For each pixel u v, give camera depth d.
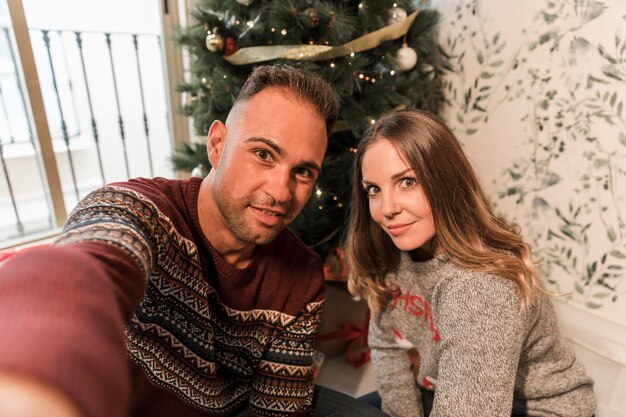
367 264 1.04
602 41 1.25
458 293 0.78
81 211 0.58
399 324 1.04
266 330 0.89
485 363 0.72
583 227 1.41
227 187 0.71
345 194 1.42
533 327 0.83
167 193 0.76
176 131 2.19
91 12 2.19
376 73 1.42
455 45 1.70
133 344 0.75
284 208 0.73
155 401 0.80
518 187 1.59
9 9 1.61
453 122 1.79
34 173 2.52
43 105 1.78
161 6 1.97
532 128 1.49
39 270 0.34
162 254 0.68
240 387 0.95
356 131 1.29
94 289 0.35
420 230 0.86
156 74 2.65
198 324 0.79
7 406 0.24
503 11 1.49
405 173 0.83
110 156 2.88
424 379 1.02
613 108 1.26
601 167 1.32
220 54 1.34
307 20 1.21
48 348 0.27
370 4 1.34
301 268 0.90
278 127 0.67
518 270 0.79
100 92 2.72
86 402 0.26
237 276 0.80
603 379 1.43
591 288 1.43
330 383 1.58
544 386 0.89
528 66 1.46
